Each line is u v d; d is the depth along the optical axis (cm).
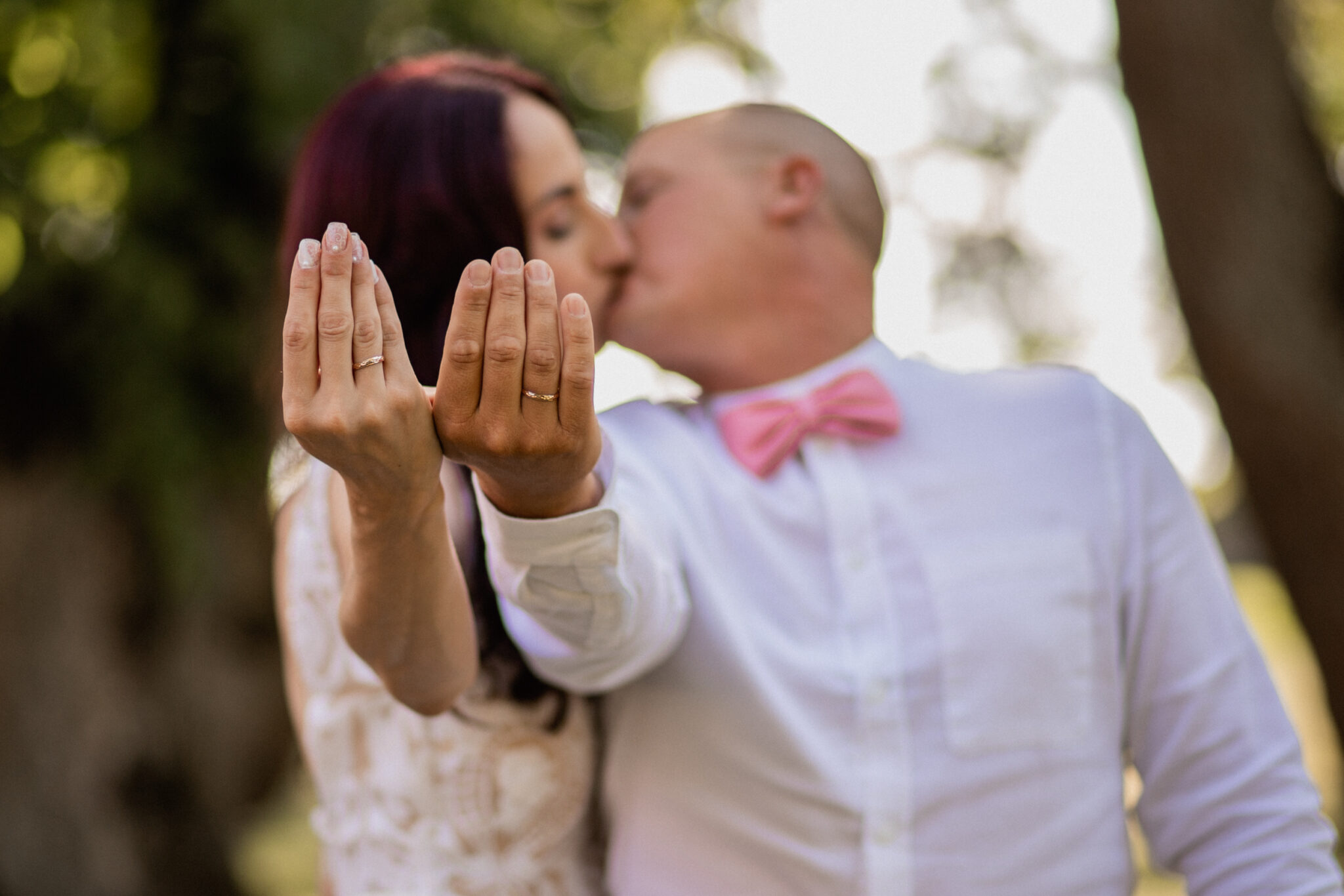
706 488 144
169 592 508
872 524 143
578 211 153
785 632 140
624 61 597
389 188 145
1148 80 353
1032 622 141
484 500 111
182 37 490
